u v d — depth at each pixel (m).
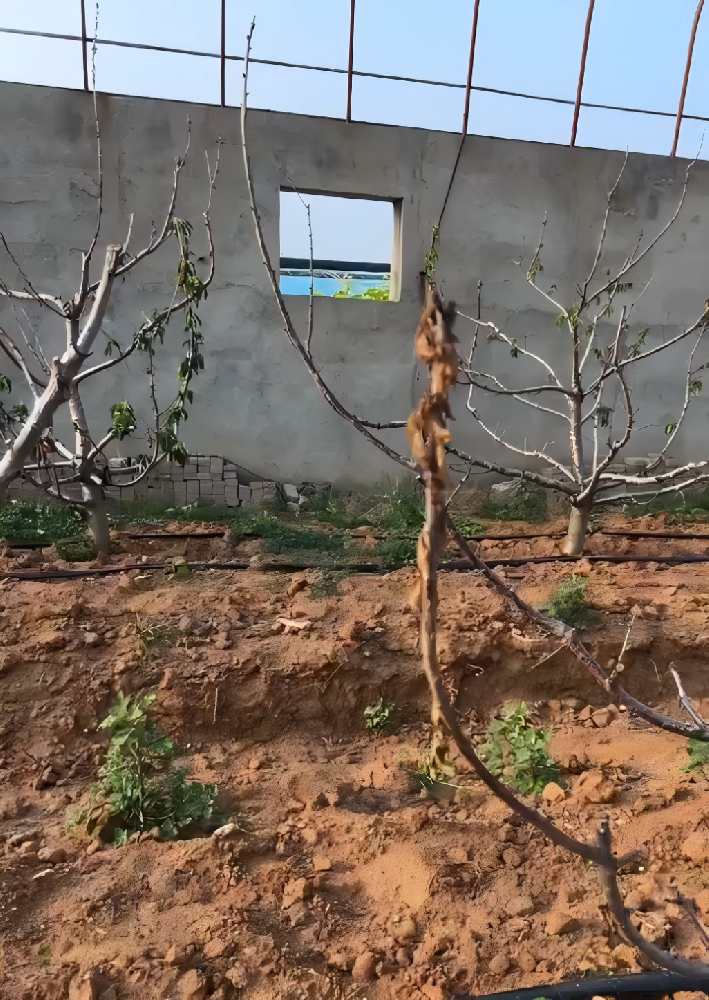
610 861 1.87
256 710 5.00
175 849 3.72
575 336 6.58
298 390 10.07
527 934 3.29
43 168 9.10
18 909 3.31
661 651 5.59
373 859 3.83
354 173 9.97
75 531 7.52
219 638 5.30
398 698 5.26
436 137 10.16
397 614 5.68
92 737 4.75
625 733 5.16
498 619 5.63
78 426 6.34
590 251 10.85
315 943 3.27
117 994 2.87
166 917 3.29
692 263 11.23
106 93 9.19
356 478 10.40
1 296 9.09
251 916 3.35
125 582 5.98
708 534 8.09
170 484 9.11
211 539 7.54
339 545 7.35
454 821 4.15
